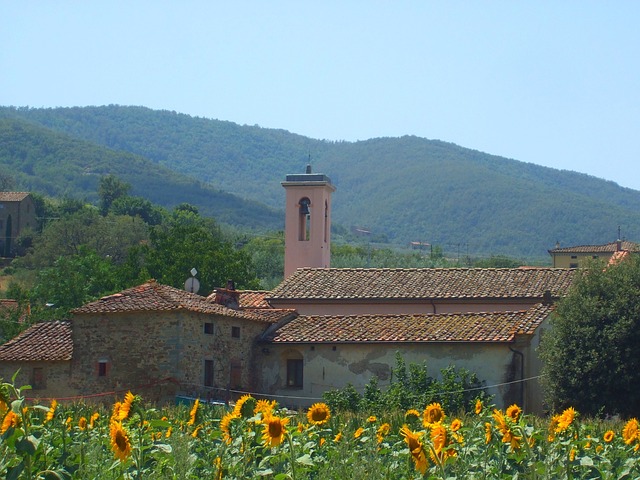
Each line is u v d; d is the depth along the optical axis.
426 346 42.00
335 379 43.28
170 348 40.38
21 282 104.62
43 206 149.75
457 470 14.24
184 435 17.91
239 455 15.60
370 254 131.38
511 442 14.25
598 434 21.58
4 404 11.55
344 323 45.12
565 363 38.50
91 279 77.19
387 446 18.42
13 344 43.88
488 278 50.25
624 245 108.00
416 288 49.88
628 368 37.97
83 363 41.88
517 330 40.88
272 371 44.53
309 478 16.11
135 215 156.62
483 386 40.78
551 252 113.62
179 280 73.12
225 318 43.06
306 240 65.19
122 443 13.65
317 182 65.06
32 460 12.00
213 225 148.12
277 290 51.47
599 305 38.81
